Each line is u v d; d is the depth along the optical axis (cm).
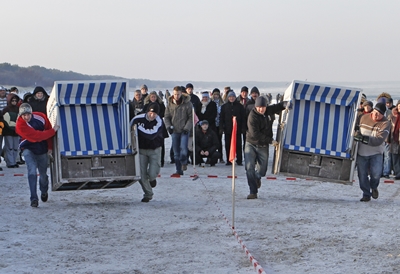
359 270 713
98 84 1157
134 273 707
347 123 1247
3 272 709
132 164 1174
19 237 893
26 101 1659
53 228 957
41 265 742
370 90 18988
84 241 872
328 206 1153
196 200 1223
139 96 1941
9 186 1402
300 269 720
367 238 883
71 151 1159
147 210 1109
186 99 1550
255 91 1822
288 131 1253
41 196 1190
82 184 1186
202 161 1855
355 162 1230
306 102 1257
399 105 1559
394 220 1017
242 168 1778
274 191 1344
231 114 1839
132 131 1167
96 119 1185
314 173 1247
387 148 1609
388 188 1412
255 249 820
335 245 841
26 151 1138
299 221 1008
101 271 715
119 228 958
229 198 1248
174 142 1566
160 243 858
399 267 725
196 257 779
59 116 1150
